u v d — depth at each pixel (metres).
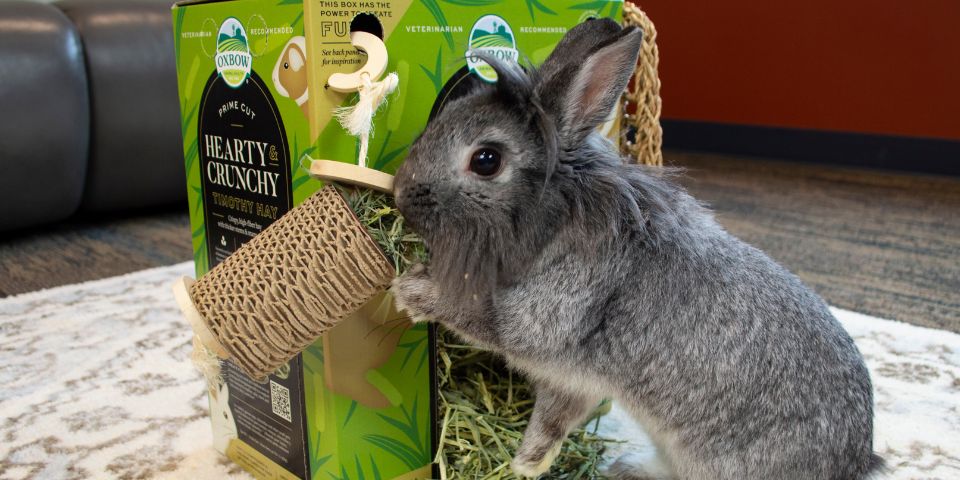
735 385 0.46
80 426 0.61
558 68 0.44
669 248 0.47
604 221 0.44
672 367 0.46
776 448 0.46
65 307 0.84
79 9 1.17
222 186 0.52
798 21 1.72
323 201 0.43
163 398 0.66
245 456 0.56
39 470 0.55
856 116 1.70
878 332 0.79
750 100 1.84
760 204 1.38
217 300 0.43
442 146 0.43
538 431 0.49
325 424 0.48
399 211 0.45
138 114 1.18
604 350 0.46
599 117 0.43
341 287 0.42
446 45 0.47
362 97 0.42
